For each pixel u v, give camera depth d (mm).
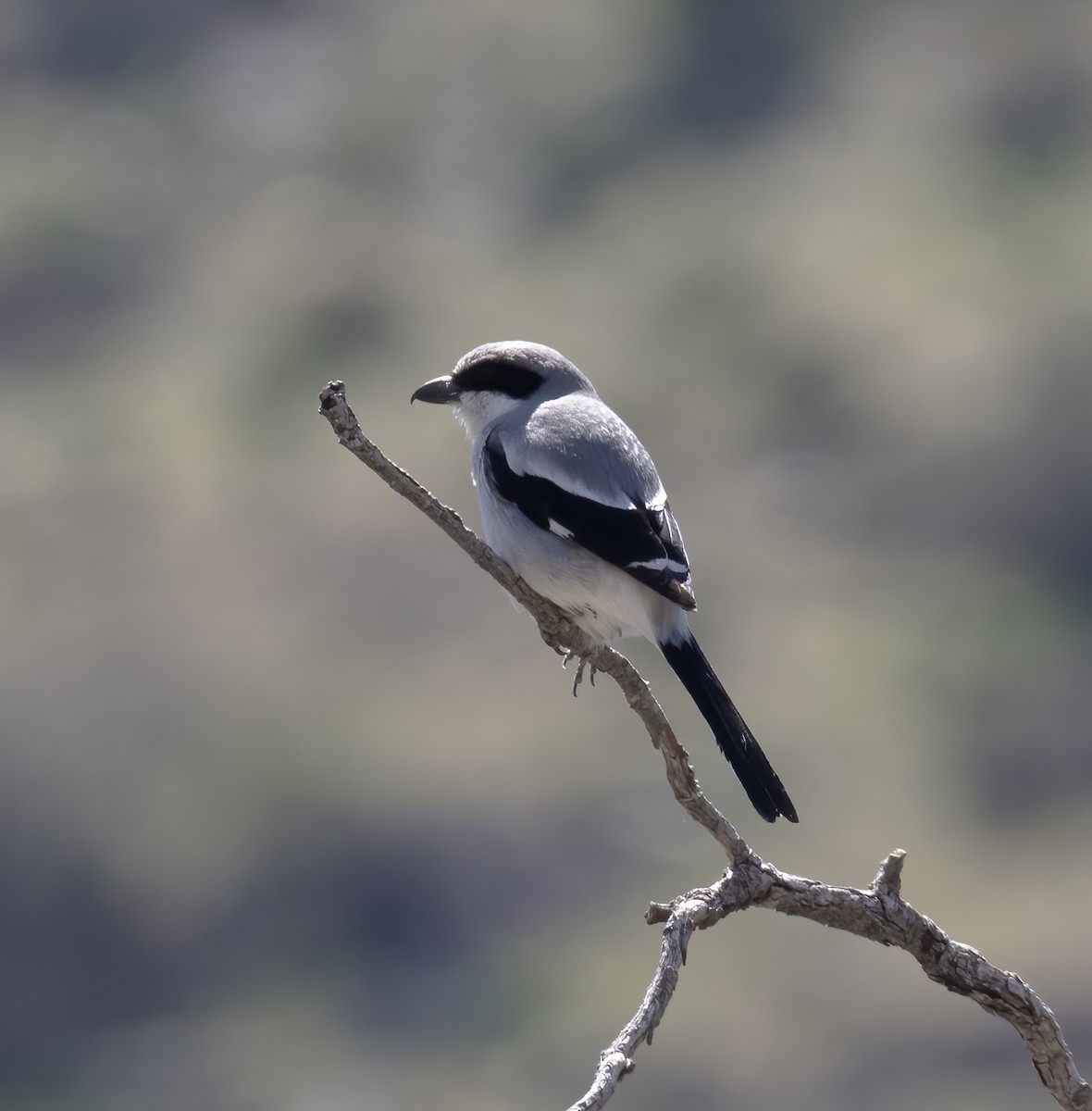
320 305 24078
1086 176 24281
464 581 18078
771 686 17453
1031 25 27141
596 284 24328
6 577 18484
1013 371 20891
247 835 15148
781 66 28516
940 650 17891
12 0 32281
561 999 13312
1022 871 14977
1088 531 19609
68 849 15031
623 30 29594
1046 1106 11570
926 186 24406
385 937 14508
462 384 5910
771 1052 12195
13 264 26703
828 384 21562
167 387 23594
